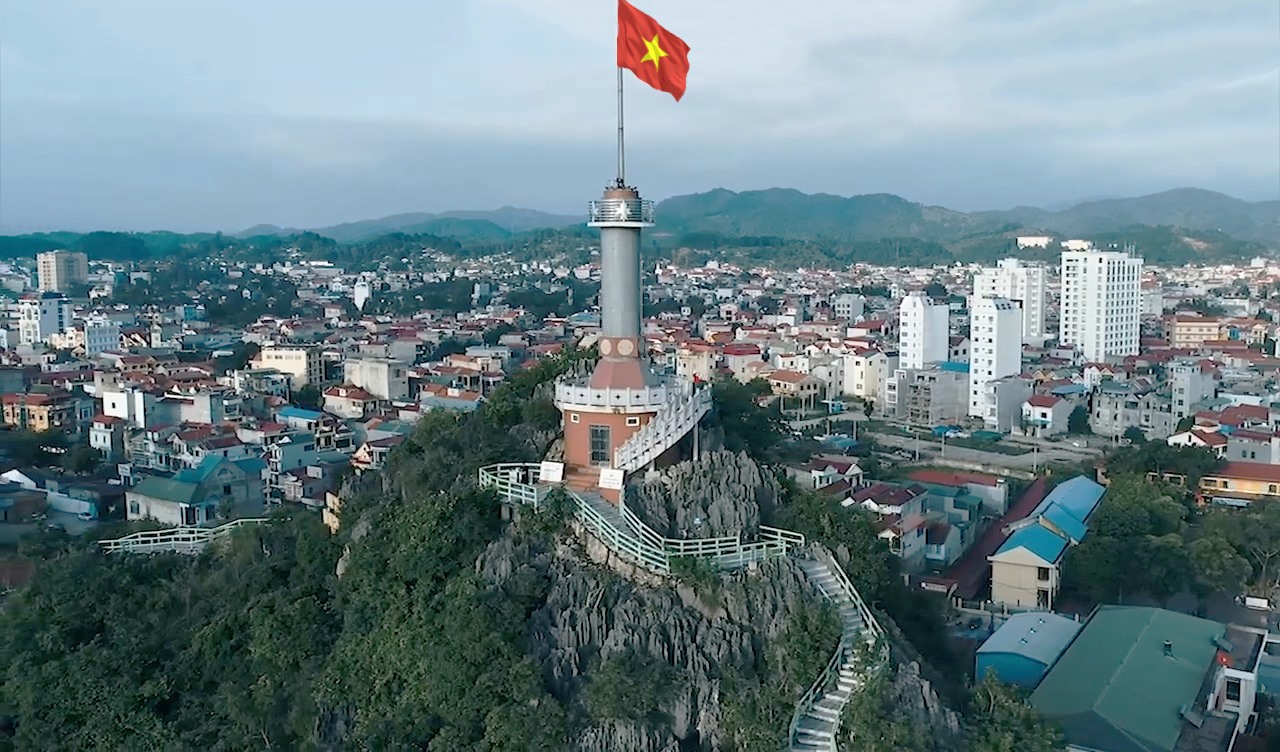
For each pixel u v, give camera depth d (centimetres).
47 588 7588
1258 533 10712
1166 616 8406
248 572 7438
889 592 6644
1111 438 19225
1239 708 7456
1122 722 6594
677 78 6831
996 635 8406
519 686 5262
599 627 5584
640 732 5125
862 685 5038
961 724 5188
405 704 5578
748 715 5097
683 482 6512
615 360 7044
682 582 5725
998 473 16200
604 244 7000
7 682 6981
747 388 9275
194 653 6950
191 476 12738
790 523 6494
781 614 5594
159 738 6412
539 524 6169
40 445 16050
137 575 7869
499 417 7956
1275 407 17012
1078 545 10762
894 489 11906
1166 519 11250
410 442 8050
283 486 13538
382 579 6291
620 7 6700
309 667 6381
